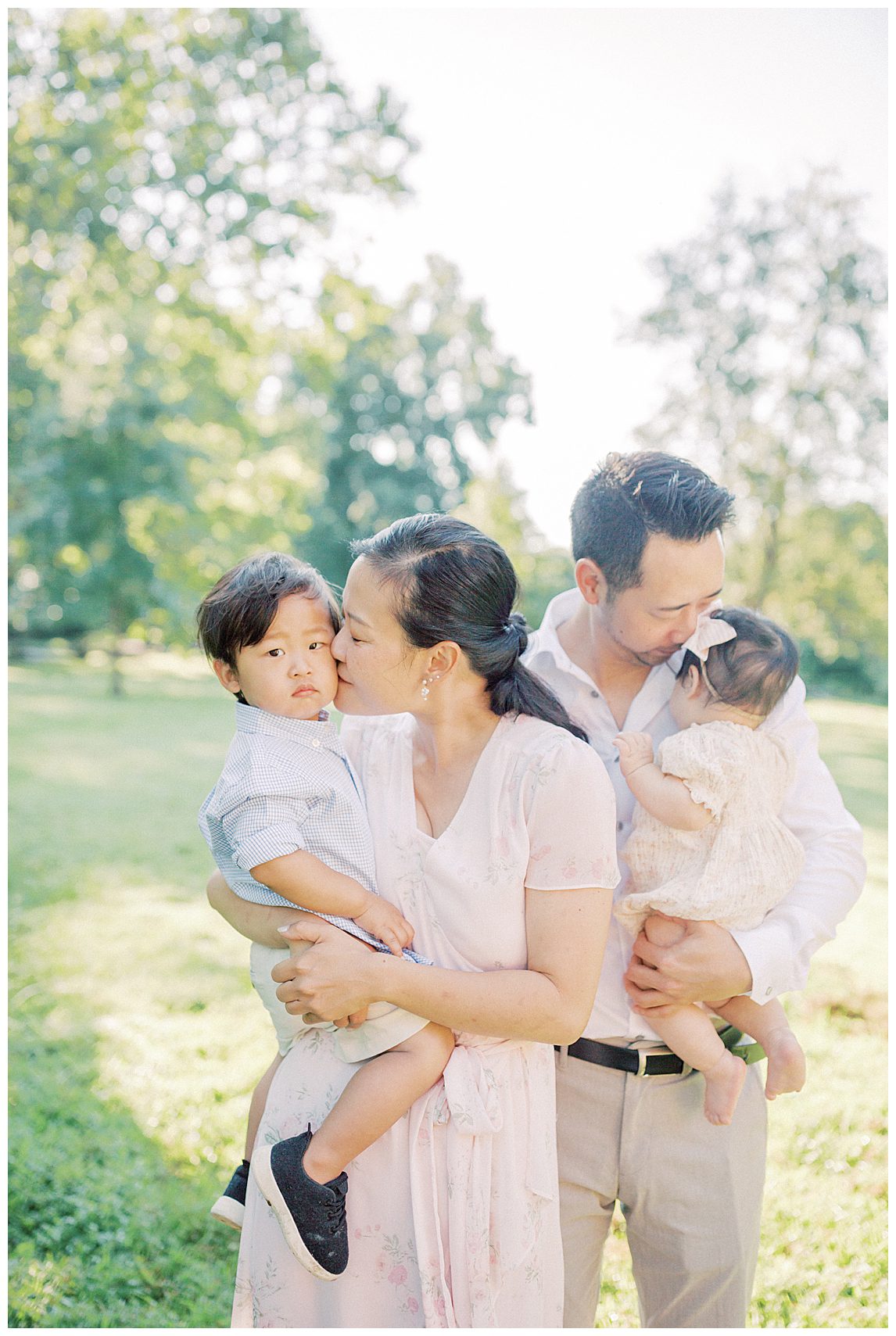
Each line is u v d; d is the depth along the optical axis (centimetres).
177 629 1708
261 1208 162
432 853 156
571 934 149
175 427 1698
